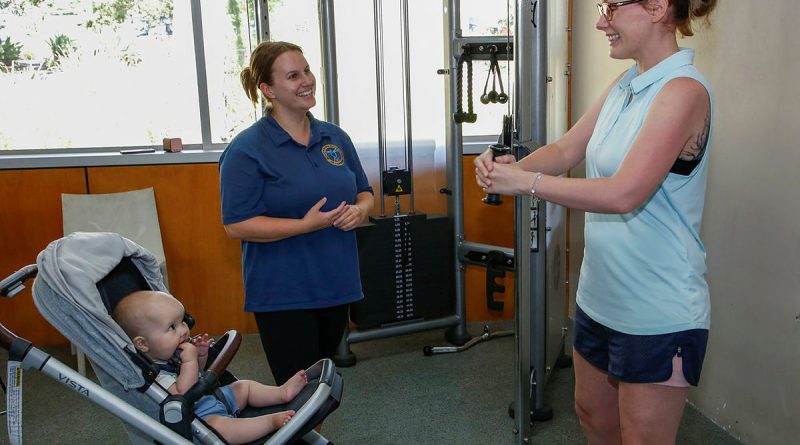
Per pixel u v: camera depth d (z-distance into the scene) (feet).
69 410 9.74
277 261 7.01
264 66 6.86
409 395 9.86
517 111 7.38
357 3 11.55
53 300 4.93
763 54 7.28
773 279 7.38
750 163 7.61
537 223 7.77
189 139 12.76
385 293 11.18
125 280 5.77
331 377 5.70
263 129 7.00
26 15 11.89
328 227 7.14
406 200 12.36
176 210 12.25
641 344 5.01
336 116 10.94
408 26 11.15
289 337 7.16
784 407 7.35
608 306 5.25
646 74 4.88
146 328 5.46
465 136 12.79
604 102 5.61
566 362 10.73
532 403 8.91
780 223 7.22
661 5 4.68
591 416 5.93
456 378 10.40
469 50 9.13
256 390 6.11
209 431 5.08
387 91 11.70
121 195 11.91
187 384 5.37
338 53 11.66
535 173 4.99
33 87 12.16
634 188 4.56
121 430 9.14
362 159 12.03
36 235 12.05
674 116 4.56
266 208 7.00
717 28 7.97
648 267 4.96
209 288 12.59
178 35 12.32
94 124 12.46
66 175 11.91
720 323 8.36
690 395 9.15
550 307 9.41
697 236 5.03
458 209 11.32
